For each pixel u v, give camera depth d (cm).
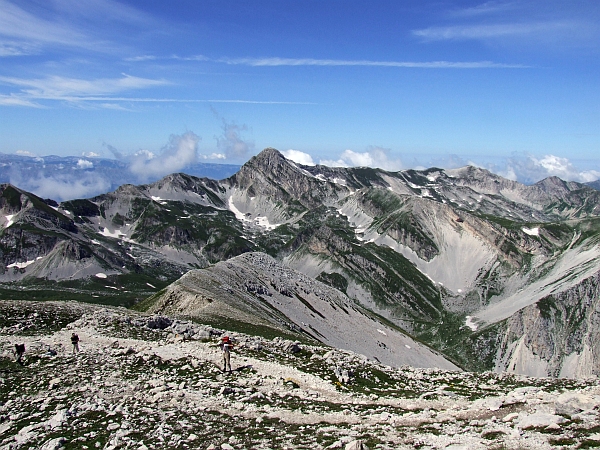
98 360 3766
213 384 3334
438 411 3053
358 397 3438
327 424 2680
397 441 2269
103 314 5334
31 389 3106
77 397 2917
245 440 2305
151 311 9250
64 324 5416
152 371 3575
